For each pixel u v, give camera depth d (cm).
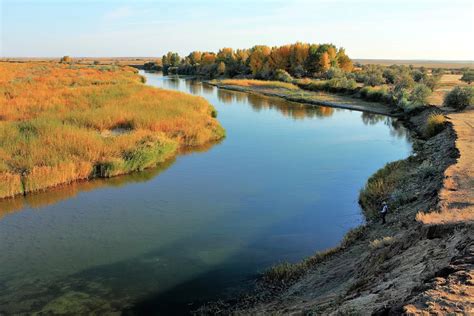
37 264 1126
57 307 920
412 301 553
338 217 1454
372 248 965
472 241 709
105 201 1625
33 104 2806
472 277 582
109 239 1288
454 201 1062
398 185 1552
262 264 1123
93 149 1980
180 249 1220
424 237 859
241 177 1952
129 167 1995
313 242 1259
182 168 2095
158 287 1009
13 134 1991
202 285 1017
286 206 1573
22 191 1667
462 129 2258
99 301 946
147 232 1341
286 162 2231
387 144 2706
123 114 2630
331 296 812
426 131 2716
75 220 1439
